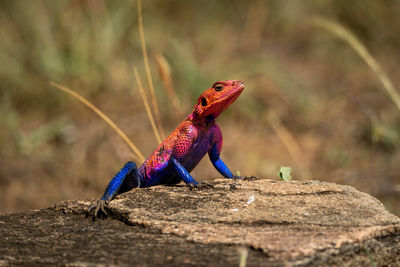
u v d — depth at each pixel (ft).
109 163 34.53
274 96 42.83
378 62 45.93
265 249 12.75
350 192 16.39
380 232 13.84
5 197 31.91
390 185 29.53
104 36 43.62
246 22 55.57
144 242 13.92
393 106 39.22
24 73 42.29
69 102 41.47
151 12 50.47
